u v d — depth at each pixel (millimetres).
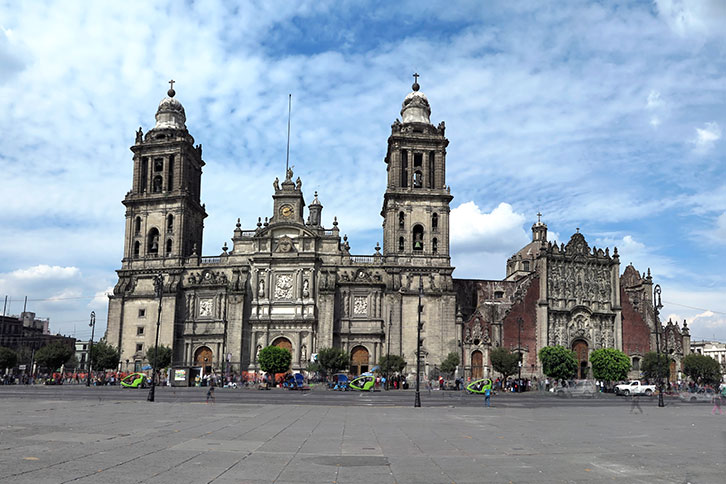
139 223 119688
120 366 113000
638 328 116062
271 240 114375
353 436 28484
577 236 116375
